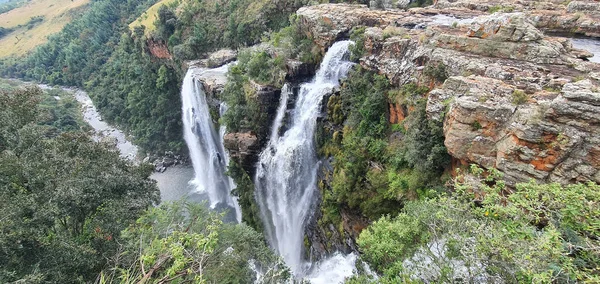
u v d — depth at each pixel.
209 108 47.34
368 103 24.89
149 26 71.56
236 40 56.19
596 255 8.40
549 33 25.81
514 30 18.53
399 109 23.02
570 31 24.83
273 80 35.88
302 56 35.47
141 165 26.06
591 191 9.33
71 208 17.33
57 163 19.09
